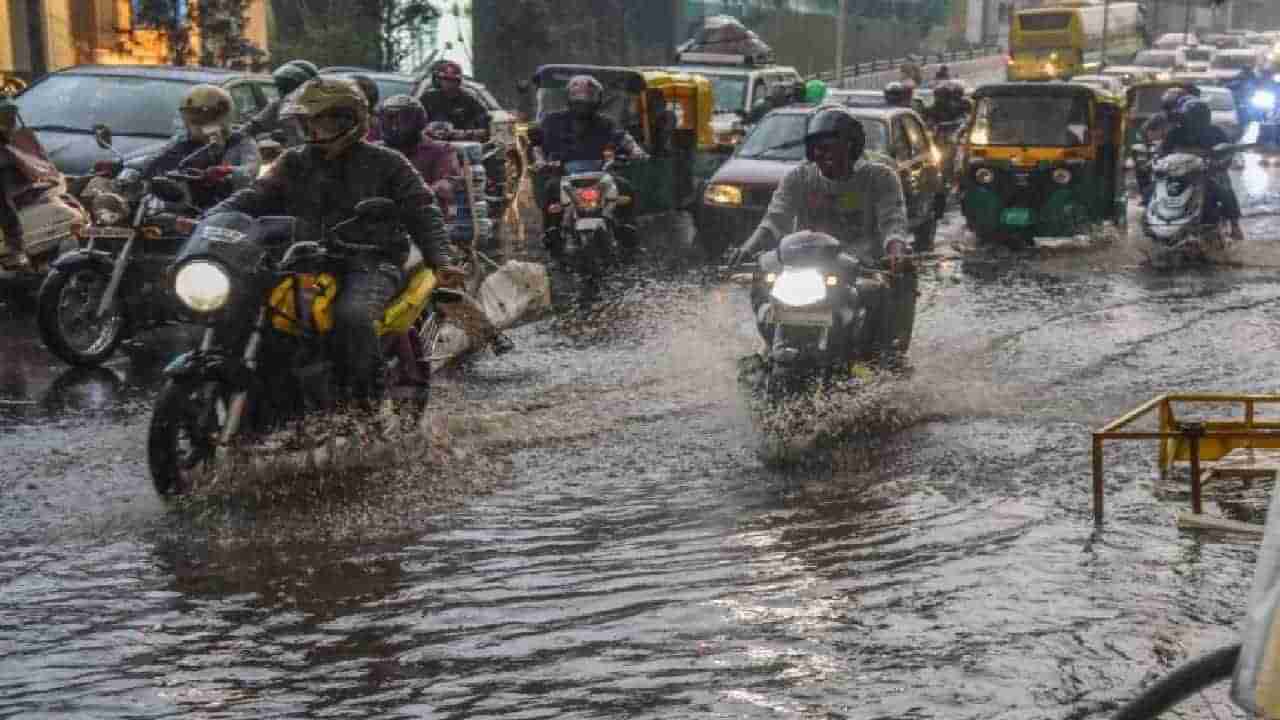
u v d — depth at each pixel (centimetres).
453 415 1220
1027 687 670
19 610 773
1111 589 801
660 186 2822
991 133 2716
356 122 1070
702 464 1087
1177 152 2497
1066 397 1327
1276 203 3462
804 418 1193
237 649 721
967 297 1989
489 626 750
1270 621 386
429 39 5375
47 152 2003
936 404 1284
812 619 759
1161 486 1020
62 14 4281
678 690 669
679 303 1916
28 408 1280
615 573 833
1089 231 2681
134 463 1080
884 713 643
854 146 1306
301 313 1009
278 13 5366
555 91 2941
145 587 810
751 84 3606
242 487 988
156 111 2103
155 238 1447
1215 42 9800
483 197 1970
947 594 795
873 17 9862
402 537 901
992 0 12238
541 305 1758
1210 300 1973
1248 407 1001
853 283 1211
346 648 722
